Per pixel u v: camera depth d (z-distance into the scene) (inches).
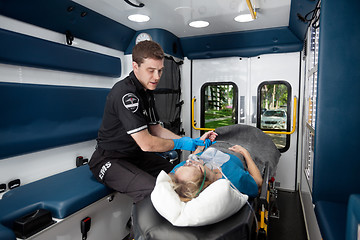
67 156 111.5
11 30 87.1
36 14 91.3
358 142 71.4
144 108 85.4
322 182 75.4
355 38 69.8
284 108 156.1
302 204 128.1
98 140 91.0
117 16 118.0
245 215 49.7
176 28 141.0
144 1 101.1
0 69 84.4
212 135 97.9
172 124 160.9
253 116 162.1
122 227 96.5
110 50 135.9
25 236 60.5
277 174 158.9
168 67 152.8
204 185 53.1
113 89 79.7
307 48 125.2
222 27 140.1
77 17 105.3
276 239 100.5
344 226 59.5
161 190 47.7
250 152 96.3
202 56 166.6
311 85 108.0
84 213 77.6
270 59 155.2
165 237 43.8
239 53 158.1
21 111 87.1
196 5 106.3
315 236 80.5
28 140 89.4
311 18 103.0
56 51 100.0
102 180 84.5
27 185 83.4
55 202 70.0
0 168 85.5
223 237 43.6
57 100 101.0
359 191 72.4
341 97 71.7
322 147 74.3
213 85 169.3
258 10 114.3
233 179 60.0
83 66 114.0
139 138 73.9
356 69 70.3
